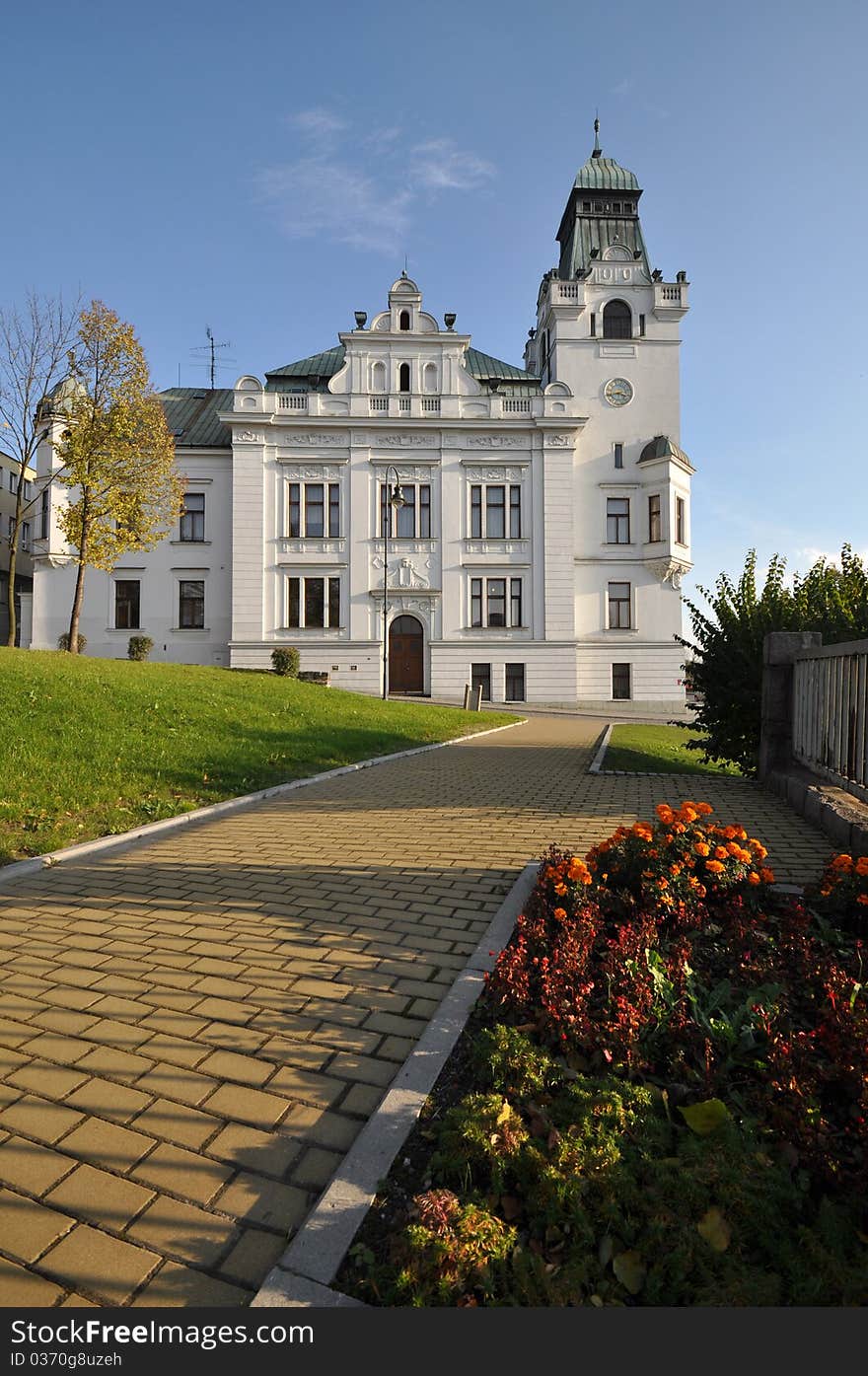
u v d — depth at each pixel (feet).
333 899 15.12
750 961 10.64
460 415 105.29
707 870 12.95
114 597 107.34
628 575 108.27
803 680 25.89
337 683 103.19
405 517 105.50
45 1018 10.06
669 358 110.11
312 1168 7.30
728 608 33.53
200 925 13.53
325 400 104.53
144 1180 7.09
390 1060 9.20
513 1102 7.91
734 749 33.65
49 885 15.74
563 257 123.03
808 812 21.94
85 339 76.33
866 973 10.46
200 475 107.96
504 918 13.60
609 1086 7.87
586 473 109.29
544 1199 6.46
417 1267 5.73
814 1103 7.38
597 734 58.18
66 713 33.73
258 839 20.13
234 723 38.52
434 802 25.96
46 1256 6.20
